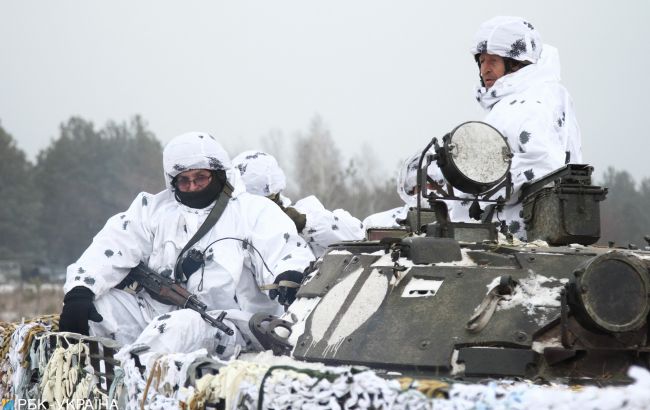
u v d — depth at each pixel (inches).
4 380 703.7
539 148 663.8
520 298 479.5
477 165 527.8
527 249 509.7
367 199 2434.8
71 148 3430.1
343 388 399.5
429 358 465.1
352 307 514.0
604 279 439.5
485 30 709.9
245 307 696.4
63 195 3398.1
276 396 412.2
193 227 697.6
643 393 375.6
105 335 692.1
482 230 535.8
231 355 645.9
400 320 488.7
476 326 468.8
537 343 460.1
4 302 1993.1
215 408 445.1
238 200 708.7
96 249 694.5
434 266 506.3
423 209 550.0
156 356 491.2
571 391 387.2
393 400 390.0
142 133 3415.4
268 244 687.7
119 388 520.1
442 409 377.4
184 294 679.7
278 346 542.6
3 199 3353.8
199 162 687.7
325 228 810.8
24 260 3309.5
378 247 550.6
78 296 672.4
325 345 503.2
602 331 443.8
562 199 565.3
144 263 706.2
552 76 712.4
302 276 672.4
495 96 708.7
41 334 653.9
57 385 590.6
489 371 453.7
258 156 846.5
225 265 685.9
